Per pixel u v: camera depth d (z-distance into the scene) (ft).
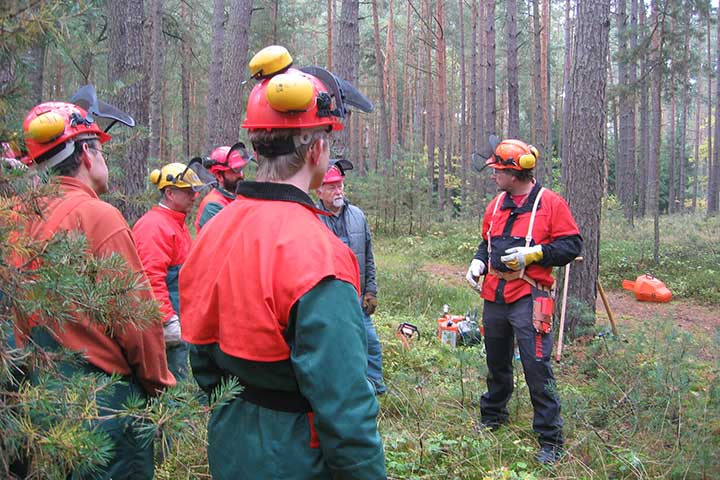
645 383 14.55
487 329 14.01
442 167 82.12
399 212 62.69
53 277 4.74
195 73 86.99
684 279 38.96
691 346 16.10
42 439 4.50
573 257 13.07
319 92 5.41
